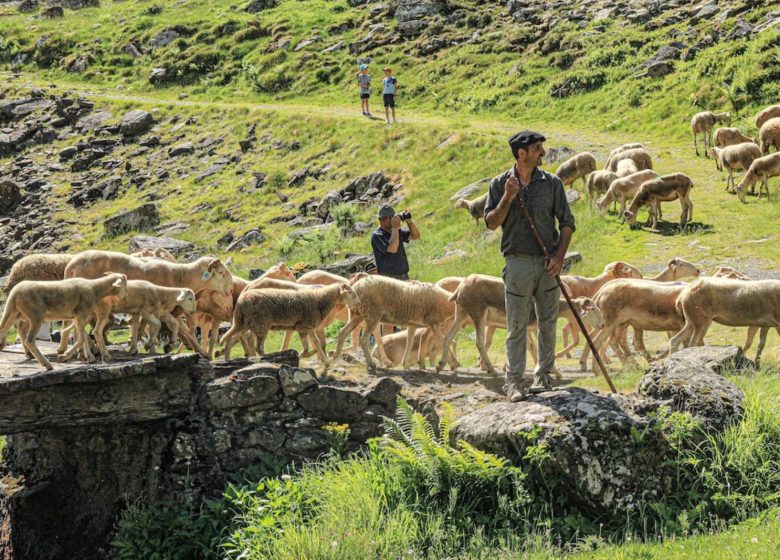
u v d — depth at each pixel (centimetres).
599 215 2366
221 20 5994
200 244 3438
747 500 779
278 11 6094
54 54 6066
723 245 2011
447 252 2512
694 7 4394
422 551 783
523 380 915
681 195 2203
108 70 5753
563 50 4444
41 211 4144
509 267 898
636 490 796
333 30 5538
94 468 1040
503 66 4519
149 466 993
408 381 1103
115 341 1930
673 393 859
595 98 3894
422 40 5094
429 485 845
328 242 2827
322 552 773
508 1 5256
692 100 3503
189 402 989
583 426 812
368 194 3419
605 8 4781
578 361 1371
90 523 1028
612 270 1415
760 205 2302
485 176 3209
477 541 776
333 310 1213
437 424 998
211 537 911
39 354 995
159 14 6519
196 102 5041
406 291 1189
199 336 1608
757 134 2970
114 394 957
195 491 966
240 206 3716
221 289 1256
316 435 995
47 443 1084
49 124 5038
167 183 4175
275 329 1101
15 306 997
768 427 837
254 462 982
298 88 4969
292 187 3781
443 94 4459
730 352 1027
